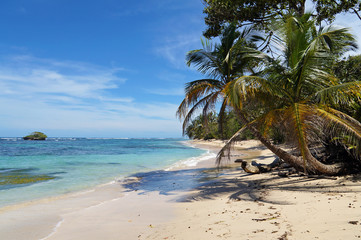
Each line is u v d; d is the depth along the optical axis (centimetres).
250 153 2603
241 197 630
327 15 1286
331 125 612
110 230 469
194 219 491
